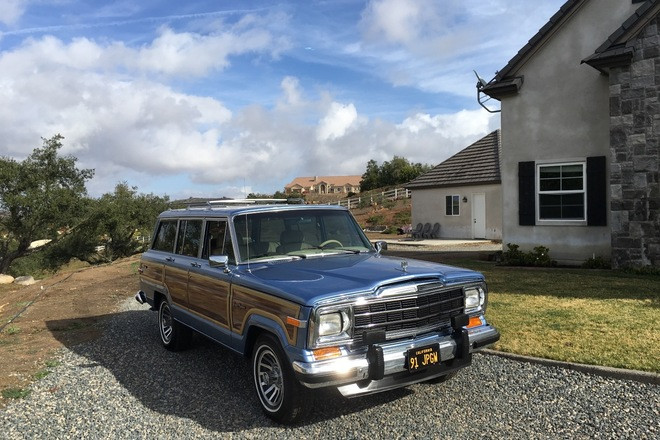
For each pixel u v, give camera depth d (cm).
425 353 425
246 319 477
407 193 4291
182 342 680
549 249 1292
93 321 920
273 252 540
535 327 674
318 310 395
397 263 498
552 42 1269
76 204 3178
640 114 1066
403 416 445
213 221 584
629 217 1088
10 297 1407
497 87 1322
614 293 873
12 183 3020
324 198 7131
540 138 1297
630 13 1176
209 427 444
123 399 520
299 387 422
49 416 483
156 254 734
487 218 2420
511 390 489
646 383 484
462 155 2678
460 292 471
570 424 414
